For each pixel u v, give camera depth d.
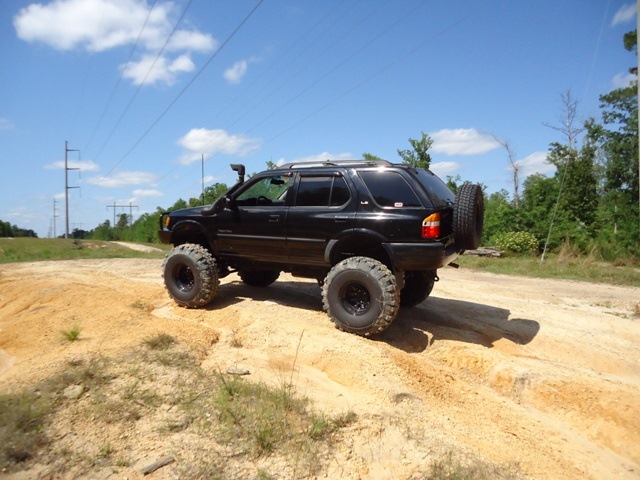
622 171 24.78
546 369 4.82
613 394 4.15
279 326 5.48
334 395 3.96
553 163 20.92
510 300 8.35
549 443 3.54
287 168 6.19
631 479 3.20
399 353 4.89
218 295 7.09
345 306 5.35
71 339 4.84
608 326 6.67
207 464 2.78
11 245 27.72
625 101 26.61
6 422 3.01
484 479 2.83
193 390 3.71
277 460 2.87
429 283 6.61
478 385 4.65
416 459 3.03
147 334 5.04
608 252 16.12
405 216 5.14
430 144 20.83
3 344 4.89
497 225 21.38
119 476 2.65
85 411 3.27
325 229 5.61
